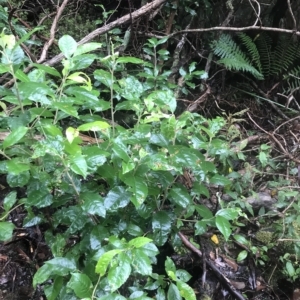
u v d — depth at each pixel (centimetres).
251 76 376
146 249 116
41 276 118
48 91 115
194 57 355
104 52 285
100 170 131
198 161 139
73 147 117
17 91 121
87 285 108
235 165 243
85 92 129
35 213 151
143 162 128
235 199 202
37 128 135
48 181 126
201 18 348
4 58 119
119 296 103
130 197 123
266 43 363
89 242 134
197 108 304
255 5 356
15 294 177
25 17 306
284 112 338
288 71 377
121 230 136
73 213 132
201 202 202
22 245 188
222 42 340
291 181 223
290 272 188
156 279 140
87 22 311
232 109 340
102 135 147
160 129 156
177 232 159
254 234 214
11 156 143
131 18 253
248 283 199
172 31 332
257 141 264
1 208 192
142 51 294
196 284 191
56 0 321
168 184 136
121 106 152
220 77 362
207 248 203
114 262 103
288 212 210
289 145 271
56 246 136
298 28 354
